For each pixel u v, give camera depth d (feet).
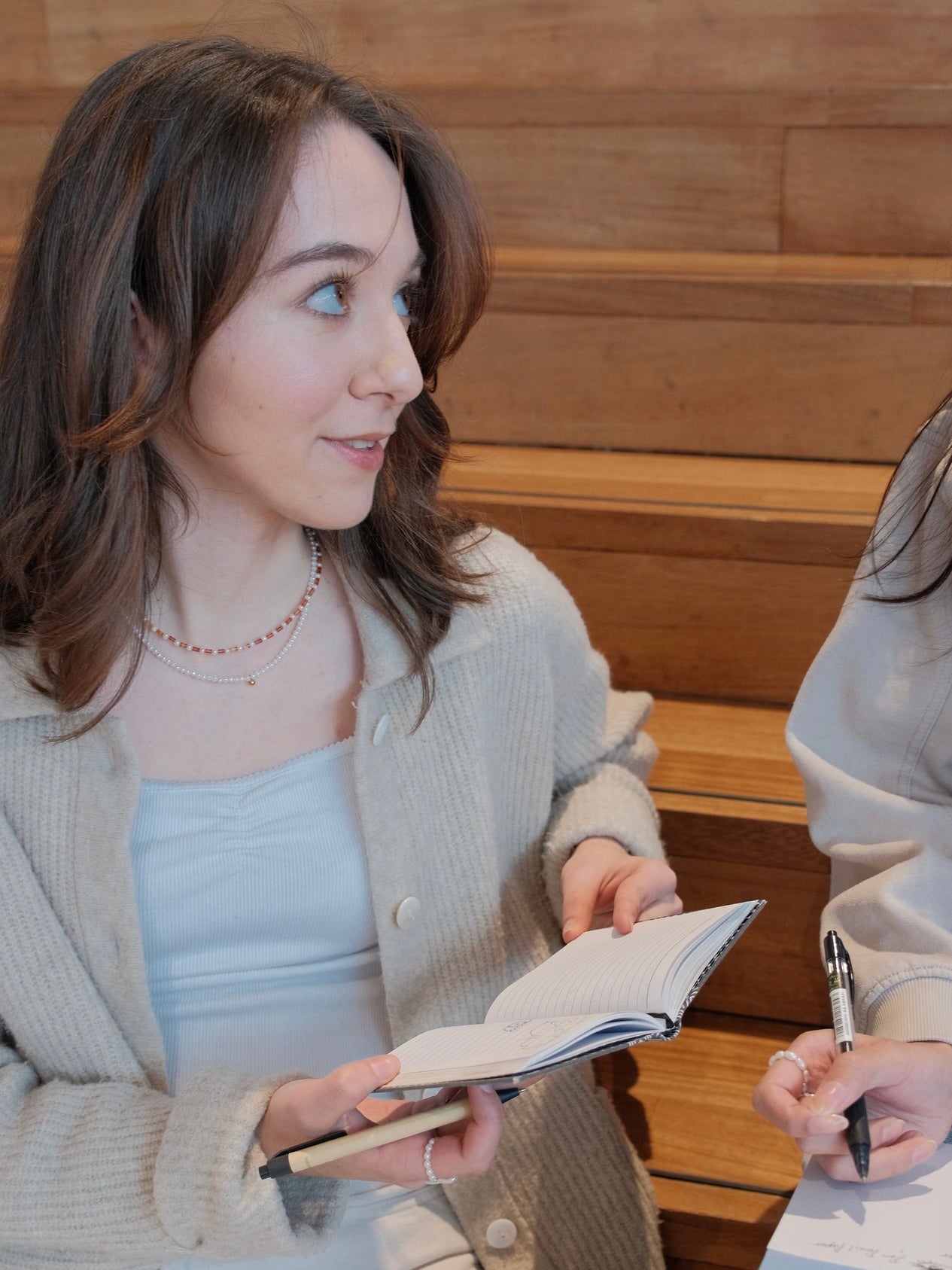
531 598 3.90
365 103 3.15
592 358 6.70
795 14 7.37
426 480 3.76
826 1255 2.60
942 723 3.60
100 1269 3.42
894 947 3.38
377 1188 3.74
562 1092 3.96
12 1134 3.31
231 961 3.64
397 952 3.64
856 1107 2.81
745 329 6.43
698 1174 4.36
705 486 6.15
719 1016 5.22
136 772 3.35
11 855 3.41
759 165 7.19
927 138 6.88
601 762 4.37
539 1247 3.78
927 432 3.62
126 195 3.01
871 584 3.69
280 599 3.56
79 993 3.45
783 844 4.97
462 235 3.47
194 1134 3.11
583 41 7.76
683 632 5.94
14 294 3.27
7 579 3.42
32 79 8.54
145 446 3.30
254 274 2.97
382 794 3.58
